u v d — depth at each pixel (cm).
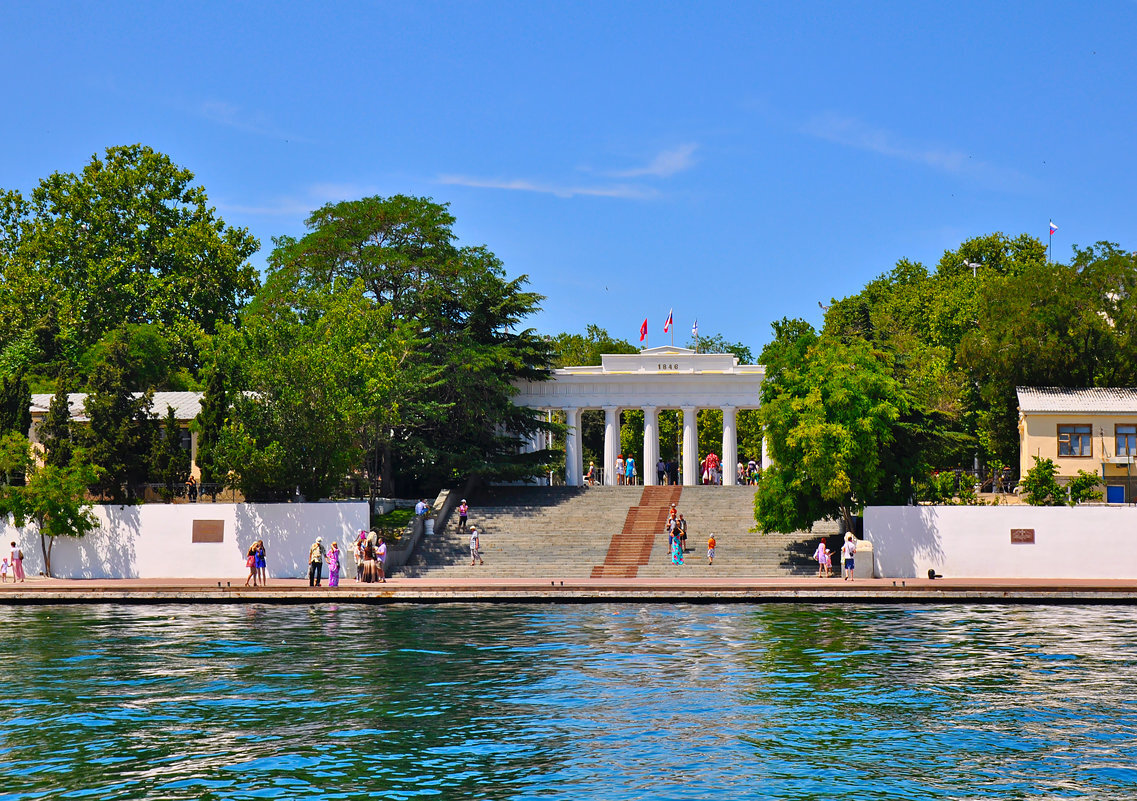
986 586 5003
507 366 8000
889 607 4766
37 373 8575
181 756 2531
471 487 7600
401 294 7950
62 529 6012
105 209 9325
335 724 2791
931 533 5862
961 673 3334
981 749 2573
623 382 8625
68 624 4378
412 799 2259
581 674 3347
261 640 3953
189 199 9788
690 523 6712
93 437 6419
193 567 6119
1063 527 5803
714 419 11806
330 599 5053
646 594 4947
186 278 9169
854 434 5941
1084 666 3434
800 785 2334
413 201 8112
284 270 7756
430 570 6000
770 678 3284
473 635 4044
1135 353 7681
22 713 2892
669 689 3150
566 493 7469
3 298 9012
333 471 6381
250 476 6091
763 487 6138
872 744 2614
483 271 8019
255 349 6475
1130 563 5747
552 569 5975
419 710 2927
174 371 8862
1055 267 7981
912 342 9419
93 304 9200
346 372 6341
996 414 8131
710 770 2433
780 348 6400
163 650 3753
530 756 2531
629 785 2339
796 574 5828
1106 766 2453
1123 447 7044
